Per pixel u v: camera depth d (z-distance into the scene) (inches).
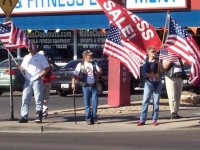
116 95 724.7
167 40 576.4
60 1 1029.2
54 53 1190.9
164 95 829.2
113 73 725.3
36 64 575.8
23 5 1041.5
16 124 569.9
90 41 1170.6
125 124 577.9
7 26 579.8
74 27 1027.3
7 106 775.1
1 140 493.0
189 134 524.4
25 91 578.9
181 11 972.6
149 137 507.2
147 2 975.0
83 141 485.1
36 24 1043.3
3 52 1206.9
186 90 848.9
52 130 556.1
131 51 582.2
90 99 585.6
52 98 908.6
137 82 974.4
